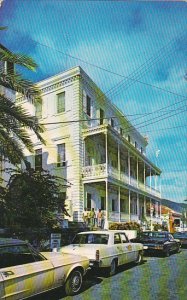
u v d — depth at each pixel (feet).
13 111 38.24
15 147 40.01
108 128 91.35
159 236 64.28
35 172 57.47
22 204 52.80
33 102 39.88
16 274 23.21
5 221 51.57
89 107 99.76
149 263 49.90
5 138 39.11
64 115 94.94
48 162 95.81
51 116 97.25
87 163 95.91
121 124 124.16
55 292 29.27
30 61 38.50
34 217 53.72
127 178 107.76
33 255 25.75
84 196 92.48
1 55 38.14
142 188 121.90
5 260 23.43
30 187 55.06
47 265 26.05
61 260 27.76
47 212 56.13
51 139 96.58
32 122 39.58
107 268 38.14
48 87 98.99
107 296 28.12
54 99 97.66
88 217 87.20
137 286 32.37
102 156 106.42
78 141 91.86
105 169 89.81
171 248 63.98
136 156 118.73
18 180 56.03
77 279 29.09
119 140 101.04
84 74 95.40
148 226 124.88
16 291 22.93
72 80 94.32
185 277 37.47
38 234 53.16
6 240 24.93
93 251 36.78
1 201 51.01
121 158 122.52
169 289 30.99
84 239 40.91
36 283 24.64
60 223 67.10
